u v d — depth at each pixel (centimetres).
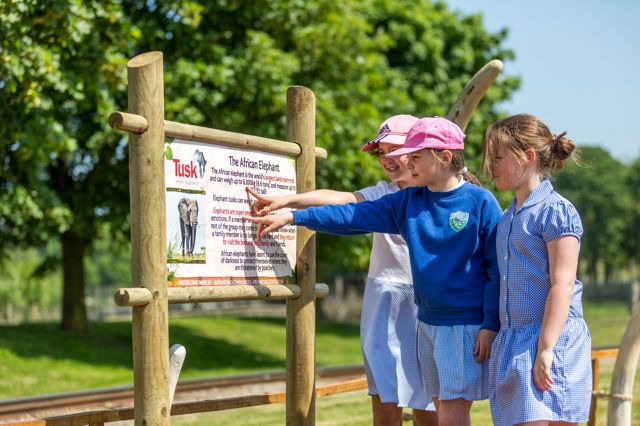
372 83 1809
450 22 2497
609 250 6438
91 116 1495
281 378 1217
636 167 6975
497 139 362
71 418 379
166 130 351
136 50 1521
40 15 1000
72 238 1812
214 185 378
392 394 430
